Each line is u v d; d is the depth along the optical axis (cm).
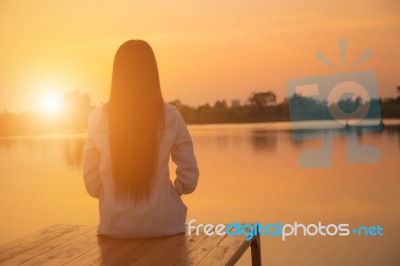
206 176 597
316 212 489
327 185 569
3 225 488
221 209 507
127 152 217
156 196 223
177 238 226
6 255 215
